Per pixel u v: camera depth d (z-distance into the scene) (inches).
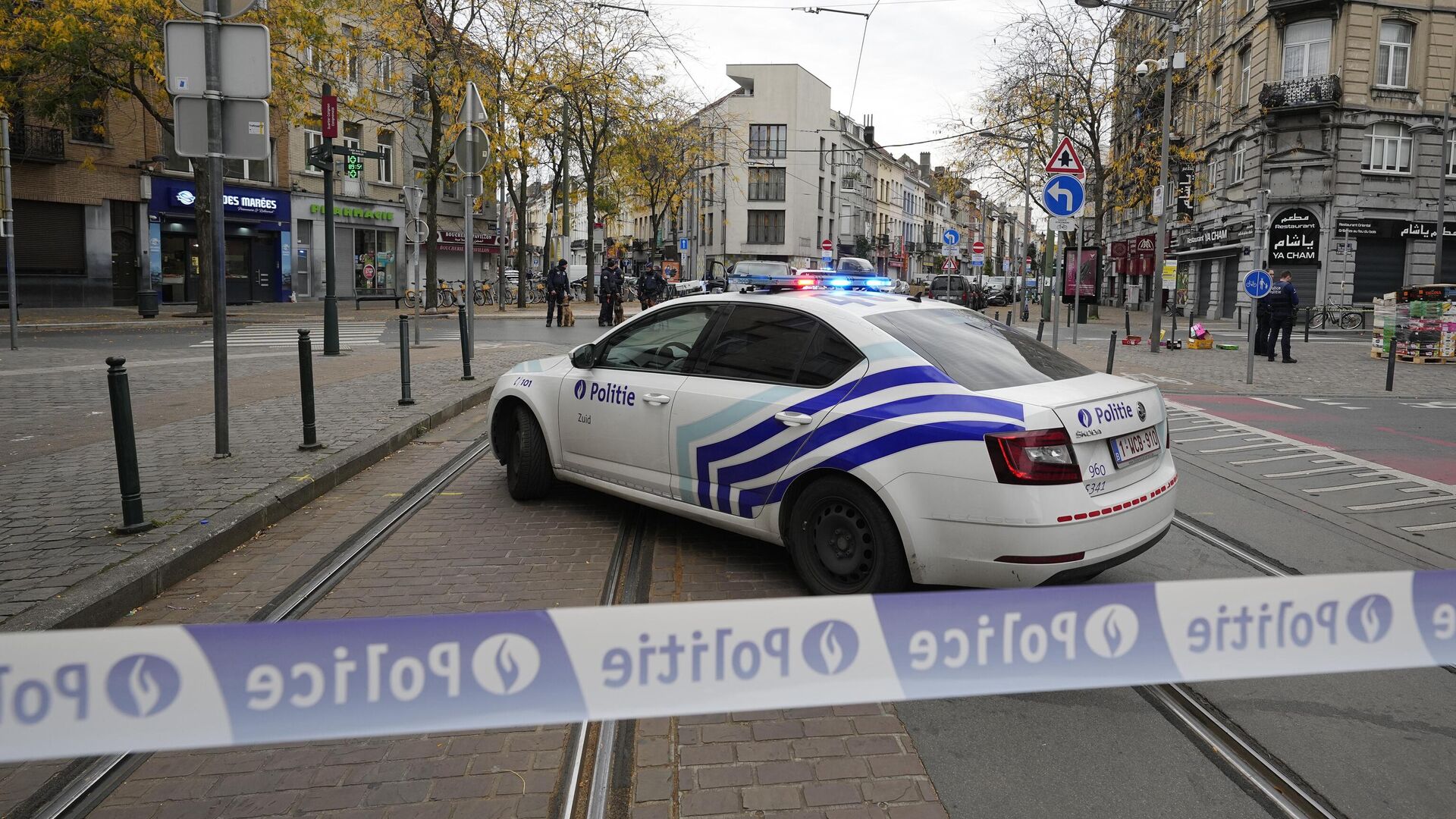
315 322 951.0
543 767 121.9
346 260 1488.7
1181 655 101.0
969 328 188.5
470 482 275.4
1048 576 151.4
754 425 185.8
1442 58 1224.2
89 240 1143.0
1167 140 804.0
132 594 171.0
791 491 179.2
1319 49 1232.8
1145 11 848.3
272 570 194.4
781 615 93.7
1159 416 179.9
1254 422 418.6
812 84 2628.0
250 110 267.0
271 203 1342.3
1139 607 100.0
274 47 979.9
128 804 113.0
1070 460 153.5
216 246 271.6
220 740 84.4
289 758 123.4
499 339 783.1
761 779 119.0
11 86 940.6
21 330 796.0
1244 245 1350.9
